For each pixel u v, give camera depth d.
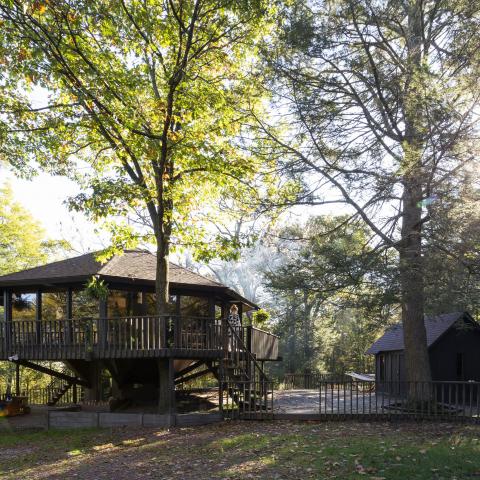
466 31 14.88
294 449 11.70
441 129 13.79
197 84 16.77
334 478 9.32
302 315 17.73
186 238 18.98
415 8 15.32
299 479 9.46
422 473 9.32
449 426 13.95
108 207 16.00
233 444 12.91
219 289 21.03
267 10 16.23
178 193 18.12
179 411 18.59
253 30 17.52
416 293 13.36
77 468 11.98
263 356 22.80
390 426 14.19
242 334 19.83
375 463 10.08
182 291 20.83
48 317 20.19
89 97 14.65
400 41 17.50
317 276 15.14
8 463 12.95
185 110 16.45
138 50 16.39
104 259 18.03
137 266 20.84
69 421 17.61
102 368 20.78
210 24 16.84
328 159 16.50
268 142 17.73
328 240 16.42
